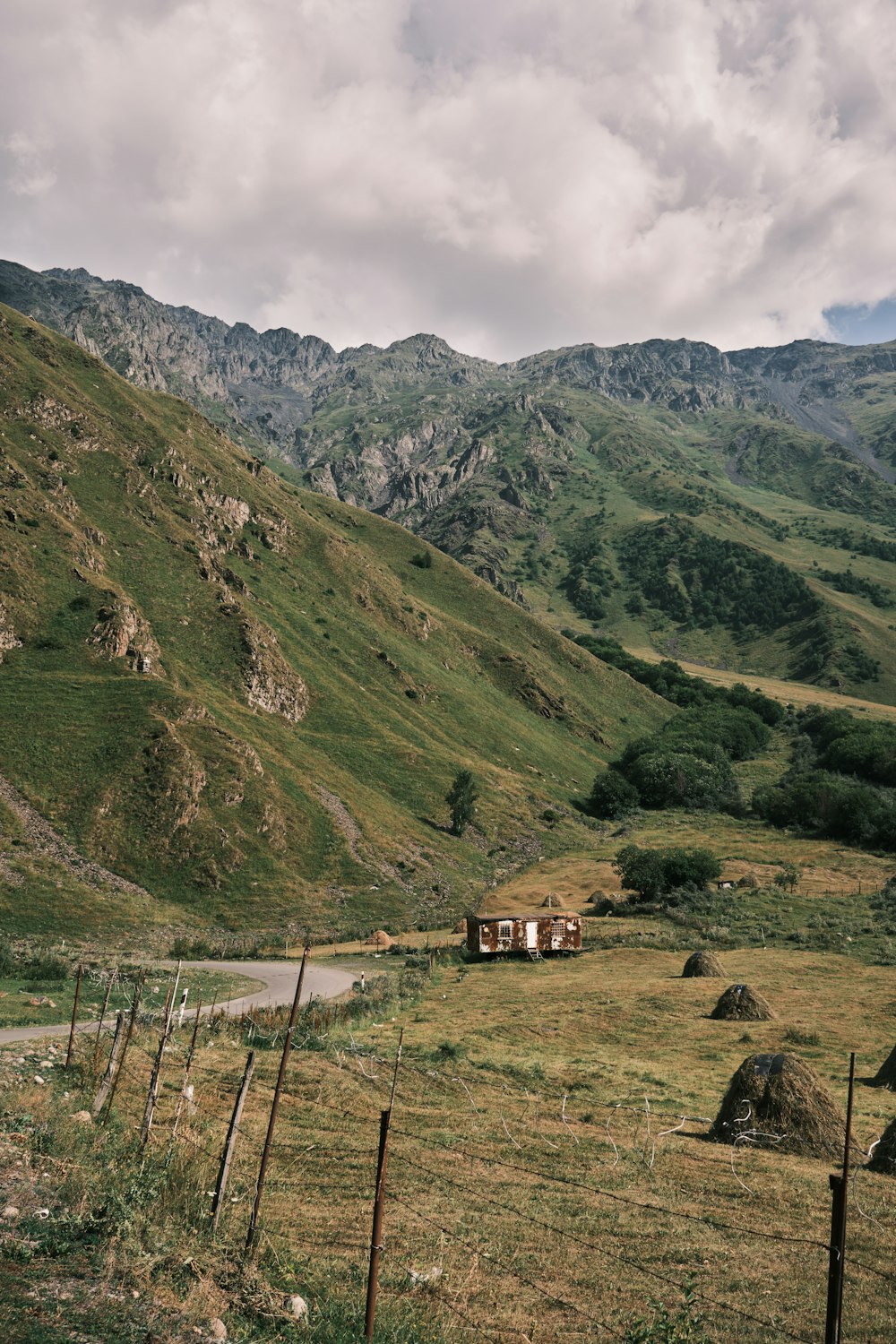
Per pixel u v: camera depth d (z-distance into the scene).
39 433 158.88
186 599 143.50
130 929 76.88
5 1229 10.63
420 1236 14.78
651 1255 14.84
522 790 153.12
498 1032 40.78
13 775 91.94
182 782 96.81
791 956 69.88
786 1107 23.58
